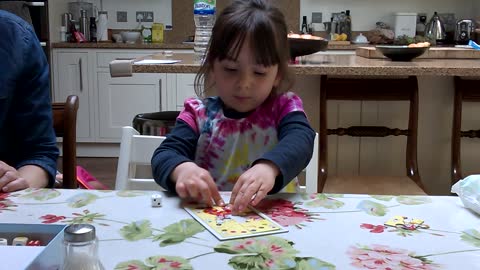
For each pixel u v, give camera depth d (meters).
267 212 0.78
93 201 0.82
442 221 0.75
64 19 4.35
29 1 4.00
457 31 4.24
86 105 4.19
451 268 0.60
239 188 0.81
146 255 0.62
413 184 1.94
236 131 1.09
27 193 0.87
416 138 2.05
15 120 1.15
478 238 0.69
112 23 4.68
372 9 4.57
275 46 0.98
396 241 0.67
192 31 4.68
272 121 1.09
